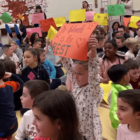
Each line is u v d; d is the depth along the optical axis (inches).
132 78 87.4
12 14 259.8
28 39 193.0
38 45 145.9
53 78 124.0
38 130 30.5
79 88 58.8
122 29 187.9
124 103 46.0
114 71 74.8
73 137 31.6
